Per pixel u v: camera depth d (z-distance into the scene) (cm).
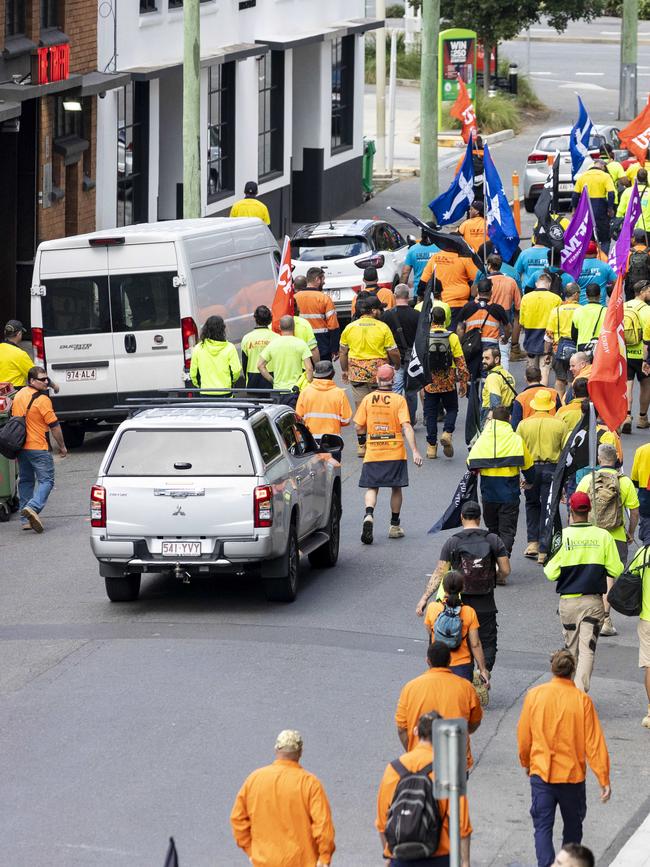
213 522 5512
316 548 6044
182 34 12669
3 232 10394
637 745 4562
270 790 3153
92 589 6044
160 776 4197
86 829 3872
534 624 5616
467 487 5397
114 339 8112
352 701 4766
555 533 6162
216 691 4838
